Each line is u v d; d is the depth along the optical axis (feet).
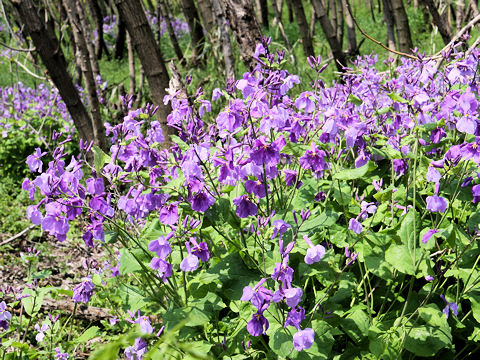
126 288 2.69
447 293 2.51
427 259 2.26
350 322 2.31
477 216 2.62
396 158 2.87
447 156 2.46
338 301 2.43
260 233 2.47
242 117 2.31
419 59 2.95
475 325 2.51
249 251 2.45
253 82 2.58
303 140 2.80
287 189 2.91
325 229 2.59
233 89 2.79
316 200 2.87
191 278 2.64
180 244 2.39
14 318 3.43
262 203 2.72
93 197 2.25
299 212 2.60
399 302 2.65
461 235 2.42
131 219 2.68
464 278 2.39
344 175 2.45
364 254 2.48
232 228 2.63
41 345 3.32
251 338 2.34
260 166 2.31
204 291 2.34
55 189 2.18
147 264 2.44
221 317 2.80
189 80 2.54
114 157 2.44
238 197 2.31
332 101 2.75
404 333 2.21
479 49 3.65
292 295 1.92
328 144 2.86
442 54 3.06
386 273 2.41
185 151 2.33
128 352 2.35
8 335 3.53
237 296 2.30
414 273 2.23
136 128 2.46
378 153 2.80
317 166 2.43
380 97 3.43
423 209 2.70
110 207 2.36
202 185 2.21
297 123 2.50
